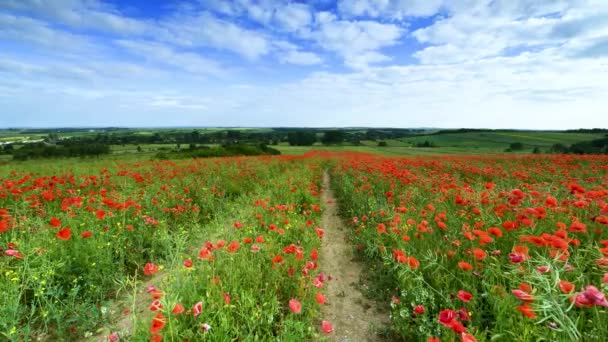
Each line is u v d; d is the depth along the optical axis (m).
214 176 10.59
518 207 4.04
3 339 2.52
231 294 2.93
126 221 5.08
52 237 3.96
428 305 2.73
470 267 2.58
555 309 1.72
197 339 2.30
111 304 3.09
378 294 3.53
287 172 13.01
